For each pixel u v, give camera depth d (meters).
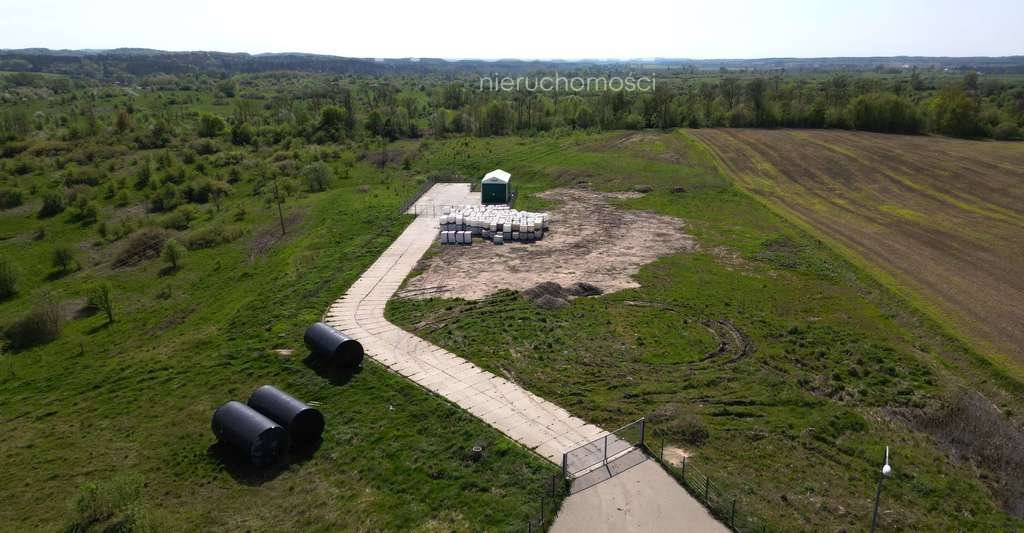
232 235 61.50
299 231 60.16
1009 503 21.56
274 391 26.17
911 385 29.38
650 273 44.19
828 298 40.06
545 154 90.94
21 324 42.88
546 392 28.28
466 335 34.12
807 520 20.16
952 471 23.23
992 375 30.48
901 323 36.47
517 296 39.62
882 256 48.06
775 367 30.97
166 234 63.69
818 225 56.50
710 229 55.47
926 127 107.31
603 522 19.91
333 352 29.94
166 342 37.62
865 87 133.75
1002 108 119.81
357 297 40.09
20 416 29.28
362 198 69.25
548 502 20.81
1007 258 47.56
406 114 123.81
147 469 24.05
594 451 23.64
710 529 19.64
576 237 53.25
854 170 78.62
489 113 121.81
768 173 77.75
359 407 27.36
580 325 35.53
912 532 19.83
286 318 37.09
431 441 24.64
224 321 39.06
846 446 24.50
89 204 73.00
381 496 21.75
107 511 21.31
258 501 21.94
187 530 20.52
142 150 104.62
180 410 28.08
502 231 53.00
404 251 49.78
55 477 23.84
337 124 117.94
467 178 80.19
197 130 119.88
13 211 74.25
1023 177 73.75
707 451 23.81
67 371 35.47
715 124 118.31
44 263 60.09
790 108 115.50
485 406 27.00
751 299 39.72
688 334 34.59
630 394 28.11
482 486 21.81
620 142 100.31
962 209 61.72
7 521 21.41
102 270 57.69
